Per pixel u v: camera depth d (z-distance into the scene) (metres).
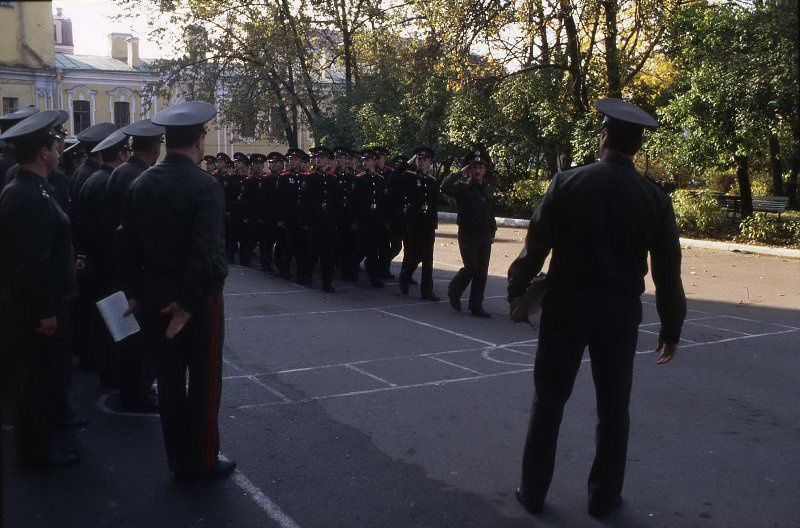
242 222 13.96
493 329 8.84
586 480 4.63
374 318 9.41
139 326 4.51
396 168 10.66
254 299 10.64
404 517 4.12
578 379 6.68
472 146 23.41
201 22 25.66
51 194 4.59
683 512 4.23
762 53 16.12
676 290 3.95
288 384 6.56
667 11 17.95
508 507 4.26
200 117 4.44
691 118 17.78
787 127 16.69
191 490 4.43
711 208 18.97
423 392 6.38
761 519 4.16
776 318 9.69
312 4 25.27
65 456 4.79
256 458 4.92
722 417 5.82
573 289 3.89
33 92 36.19
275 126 27.30
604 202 3.78
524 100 20.98
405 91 24.38
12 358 4.58
